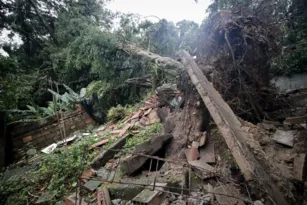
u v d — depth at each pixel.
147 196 1.79
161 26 6.81
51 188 2.62
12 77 5.18
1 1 7.65
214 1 5.32
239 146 1.58
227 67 3.15
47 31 8.88
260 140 2.35
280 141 2.38
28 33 8.55
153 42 7.03
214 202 1.66
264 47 3.37
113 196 2.14
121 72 7.23
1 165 4.18
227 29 2.94
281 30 3.57
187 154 2.35
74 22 7.55
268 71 3.92
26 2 7.97
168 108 4.09
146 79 6.66
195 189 1.88
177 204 1.70
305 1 5.52
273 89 4.02
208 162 2.16
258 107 3.35
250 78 3.33
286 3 5.23
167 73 4.90
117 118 5.28
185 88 3.15
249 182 1.58
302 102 4.16
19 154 4.51
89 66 8.34
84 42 6.45
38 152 4.46
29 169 3.44
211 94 2.24
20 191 2.76
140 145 2.50
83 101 5.92
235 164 1.98
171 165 2.32
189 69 2.85
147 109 4.76
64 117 5.47
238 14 3.13
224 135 1.75
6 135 4.62
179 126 2.82
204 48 3.35
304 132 2.45
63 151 3.58
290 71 6.84
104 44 6.33
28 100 6.19
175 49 6.74
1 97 4.77
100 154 3.00
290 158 2.09
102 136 3.99
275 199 1.33
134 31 7.23
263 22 3.20
